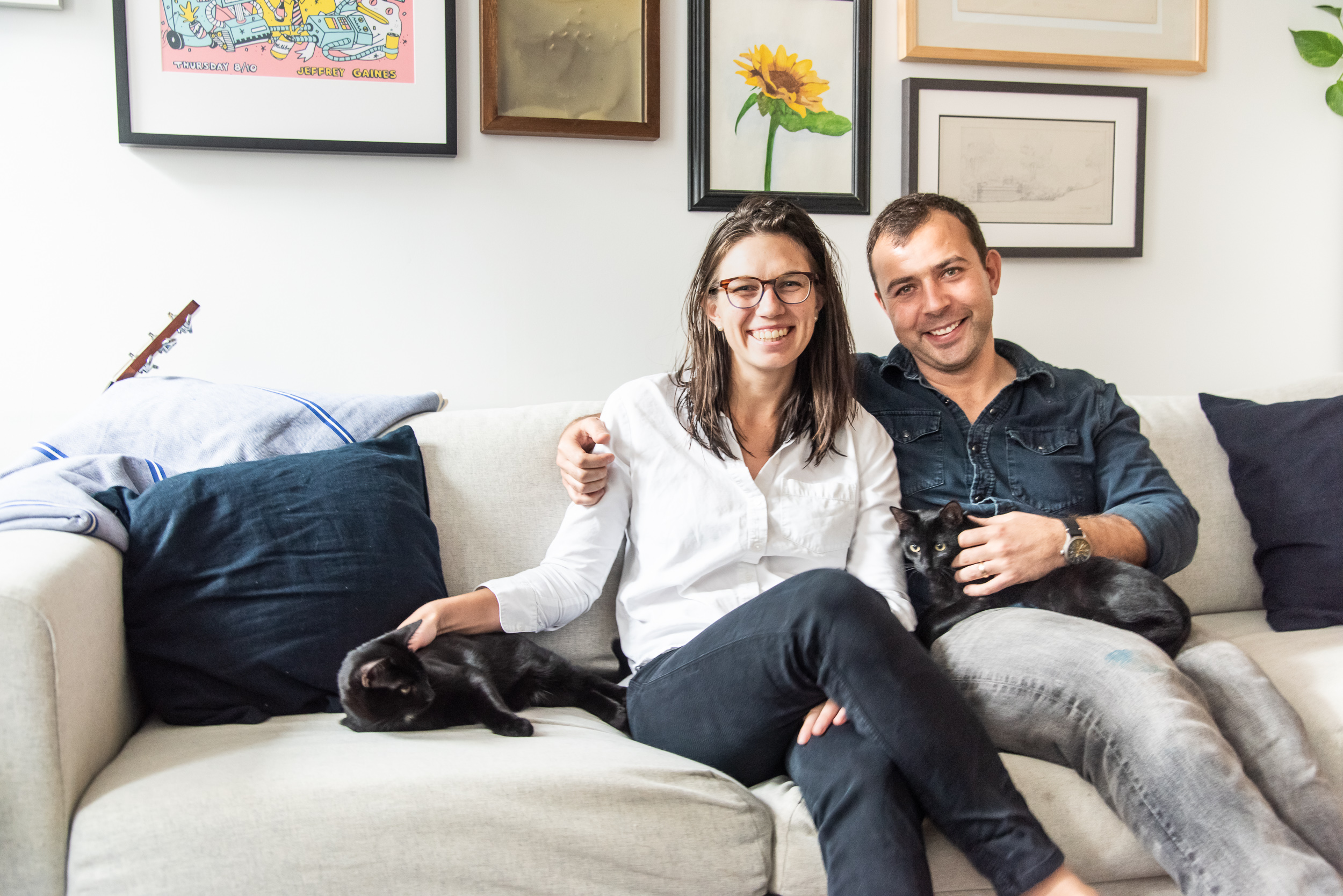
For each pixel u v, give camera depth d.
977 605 1.45
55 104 1.71
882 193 2.10
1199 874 1.01
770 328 1.34
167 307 1.79
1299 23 2.27
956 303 1.57
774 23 1.99
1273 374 2.34
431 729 1.21
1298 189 2.31
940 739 1.04
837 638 1.07
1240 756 1.19
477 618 1.32
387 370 1.90
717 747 1.18
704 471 1.39
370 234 1.86
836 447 1.47
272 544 1.31
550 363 1.98
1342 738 1.23
